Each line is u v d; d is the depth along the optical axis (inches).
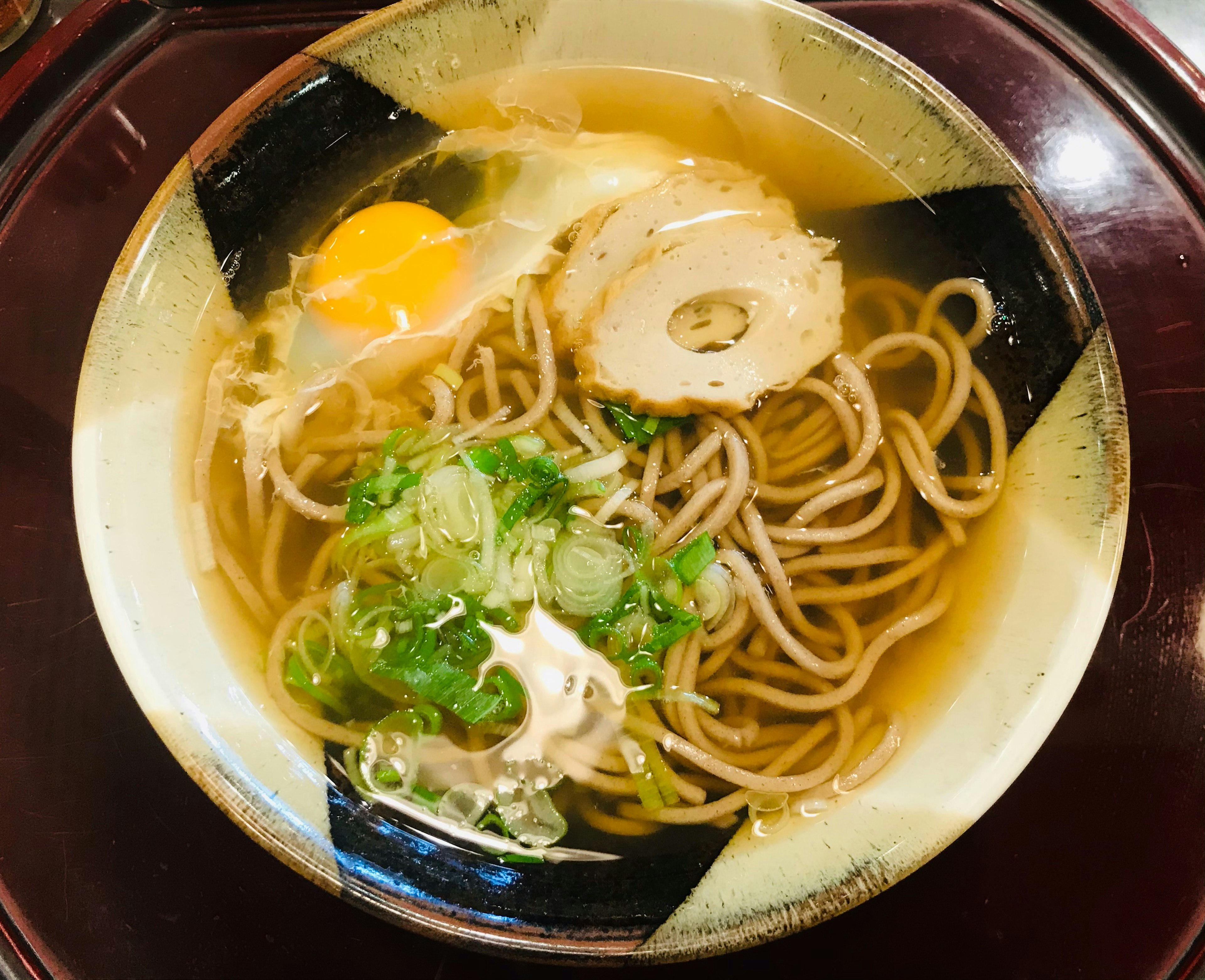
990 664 7.4
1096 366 7.6
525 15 8.7
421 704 7.9
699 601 8.2
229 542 8.3
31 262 9.3
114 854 7.9
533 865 7.3
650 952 6.6
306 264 9.1
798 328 8.9
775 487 8.7
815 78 8.8
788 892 6.7
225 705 7.3
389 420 8.9
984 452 8.5
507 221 9.4
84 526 7.3
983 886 7.8
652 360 8.9
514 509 8.2
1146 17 10.0
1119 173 9.3
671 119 9.5
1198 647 8.2
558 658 7.9
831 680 8.2
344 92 8.7
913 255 8.9
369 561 8.3
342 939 7.7
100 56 9.8
